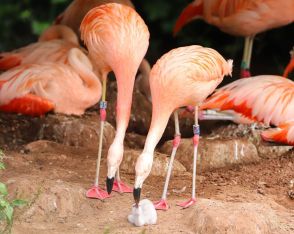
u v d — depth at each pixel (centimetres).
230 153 1165
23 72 1306
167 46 1912
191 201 936
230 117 1239
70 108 1315
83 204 938
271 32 1766
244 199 988
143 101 1414
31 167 1060
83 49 1451
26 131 1288
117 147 894
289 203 1002
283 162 1140
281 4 1340
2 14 2111
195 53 938
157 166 1098
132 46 971
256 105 1169
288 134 1118
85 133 1238
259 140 1204
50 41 1451
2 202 815
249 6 1362
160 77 918
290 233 867
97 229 863
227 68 979
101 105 986
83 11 1548
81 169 1081
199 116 1252
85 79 1325
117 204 950
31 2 2089
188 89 917
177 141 942
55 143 1202
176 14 1848
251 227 848
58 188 933
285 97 1162
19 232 834
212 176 1104
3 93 1292
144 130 1393
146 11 1856
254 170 1123
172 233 848
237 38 1788
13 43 2100
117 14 989
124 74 966
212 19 1434
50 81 1290
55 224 882
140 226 869
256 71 1797
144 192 1007
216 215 858
